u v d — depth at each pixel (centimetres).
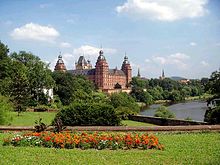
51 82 10194
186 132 2669
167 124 4738
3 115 3250
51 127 2595
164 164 1508
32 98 9188
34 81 9688
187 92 18450
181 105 12506
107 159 1611
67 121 3020
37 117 5697
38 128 2356
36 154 1716
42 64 10156
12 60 9431
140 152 1792
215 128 2716
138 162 1544
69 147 1930
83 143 1927
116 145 1900
